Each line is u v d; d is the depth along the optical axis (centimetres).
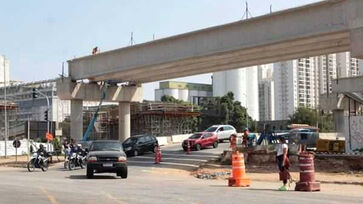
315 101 14750
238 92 14950
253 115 15100
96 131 7675
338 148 3519
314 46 3641
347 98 6612
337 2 3066
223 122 10669
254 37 3547
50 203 1330
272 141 3950
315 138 4072
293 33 3312
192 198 1466
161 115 7275
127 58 4566
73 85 5094
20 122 8569
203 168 3384
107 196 1513
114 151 2558
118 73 4747
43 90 10431
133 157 4372
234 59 4097
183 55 4050
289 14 3341
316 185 1800
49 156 3662
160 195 1556
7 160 4741
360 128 3409
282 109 14788
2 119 8481
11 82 11594
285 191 1777
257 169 3156
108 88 5338
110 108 8012
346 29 3022
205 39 3881
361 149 3341
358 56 2933
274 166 3253
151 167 3584
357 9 2938
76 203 1330
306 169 1806
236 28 3666
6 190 1727
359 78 6112
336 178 2589
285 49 3719
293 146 3331
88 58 4947
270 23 3453
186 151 4469
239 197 1504
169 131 7462
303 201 1402
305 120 11662
